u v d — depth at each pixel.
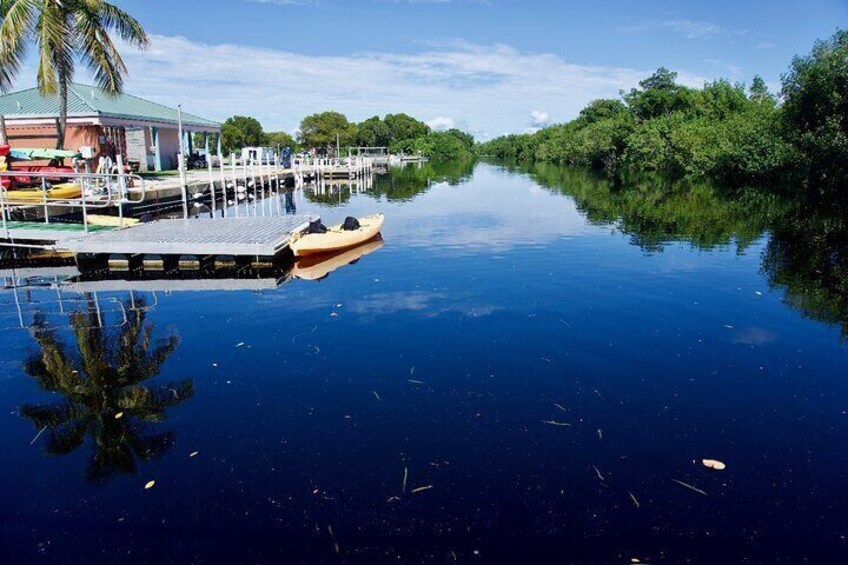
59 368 6.41
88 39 17.08
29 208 13.58
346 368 6.27
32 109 23.95
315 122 65.69
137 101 30.59
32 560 3.42
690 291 9.41
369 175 44.47
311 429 4.95
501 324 7.71
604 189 30.20
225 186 22.14
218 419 5.14
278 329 7.61
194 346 7.01
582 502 3.95
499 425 5.01
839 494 4.05
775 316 8.07
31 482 4.22
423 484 4.15
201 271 11.31
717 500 3.97
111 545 3.55
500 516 3.80
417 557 3.43
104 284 10.39
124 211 16.77
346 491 4.07
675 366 6.30
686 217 18.59
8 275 11.06
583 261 11.79
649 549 3.50
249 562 3.40
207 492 4.07
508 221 18.05
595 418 5.14
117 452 4.62
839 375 6.07
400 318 8.01
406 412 5.25
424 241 14.39
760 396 5.59
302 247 11.98
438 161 85.00
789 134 23.69
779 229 15.92
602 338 7.17
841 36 22.02
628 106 48.00
